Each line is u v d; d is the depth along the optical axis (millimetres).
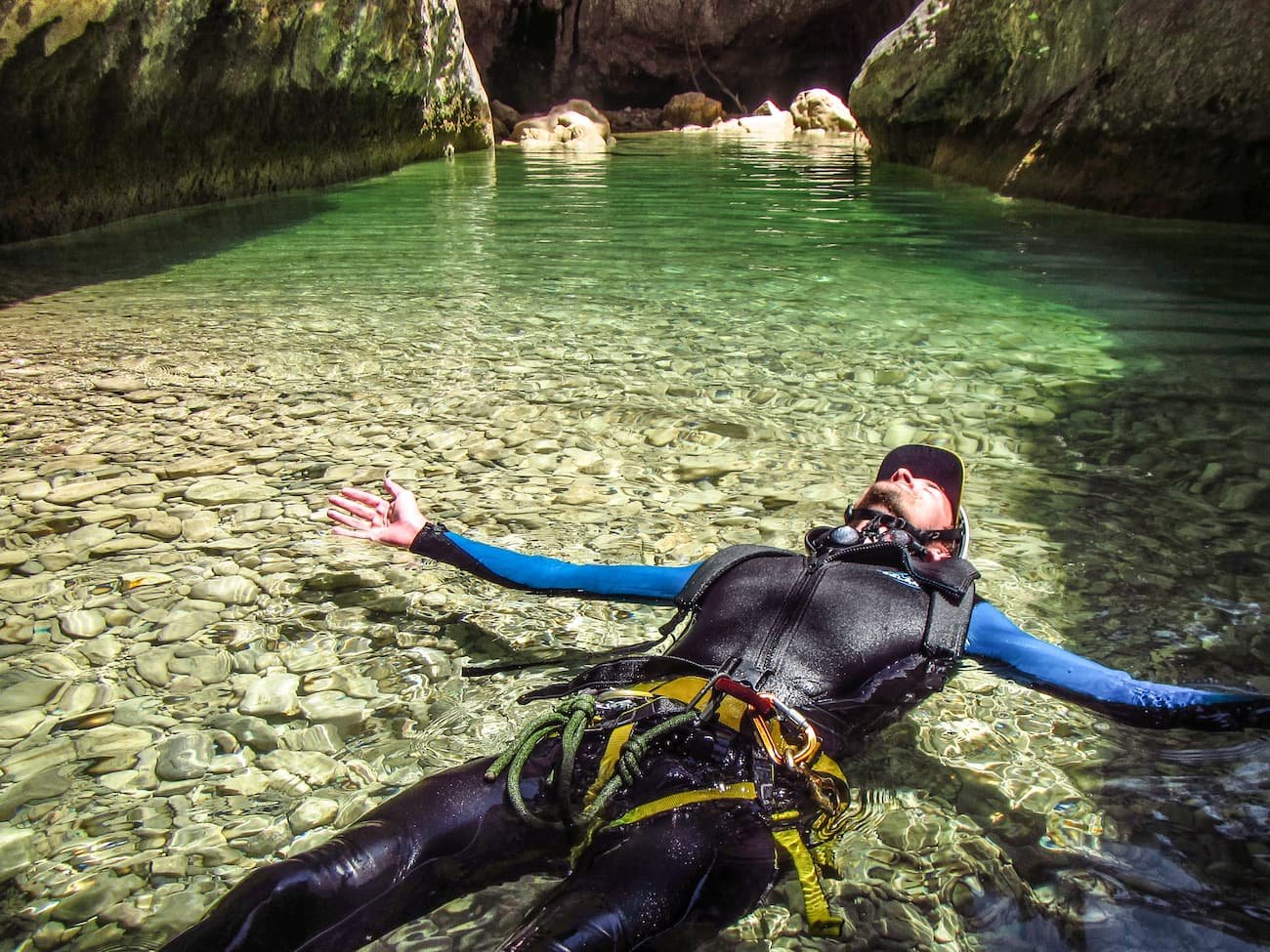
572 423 4305
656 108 26734
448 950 1797
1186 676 2539
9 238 7898
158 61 8477
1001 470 3801
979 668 2619
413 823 1909
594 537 3309
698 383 4773
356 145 12578
